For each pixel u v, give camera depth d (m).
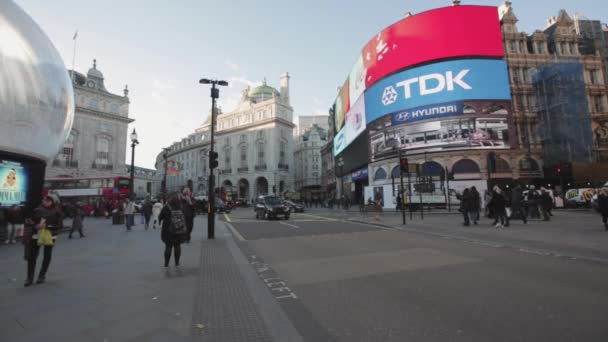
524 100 32.56
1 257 8.42
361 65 39.91
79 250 9.07
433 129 30.31
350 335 3.25
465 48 30.25
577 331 3.23
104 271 6.22
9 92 12.59
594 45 34.28
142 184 100.75
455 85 29.84
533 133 31.92
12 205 12.79
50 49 14.99
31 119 13.39
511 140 29.31
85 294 4.67
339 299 4.45
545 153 30.41
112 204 26.81
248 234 12.88
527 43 34.28
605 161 30.12
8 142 12.62
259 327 3.45
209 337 3.19
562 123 29.41
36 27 14.56
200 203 33.53
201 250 8.78
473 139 29.22
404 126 31.94
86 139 51.00
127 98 57.53
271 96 78.75
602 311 3.79
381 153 34.31
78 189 28.23
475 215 14.12
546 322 3.49
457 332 3.29
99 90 53.34
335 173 56.31
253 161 69.44
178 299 4.42
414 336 3.21
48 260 5.47
